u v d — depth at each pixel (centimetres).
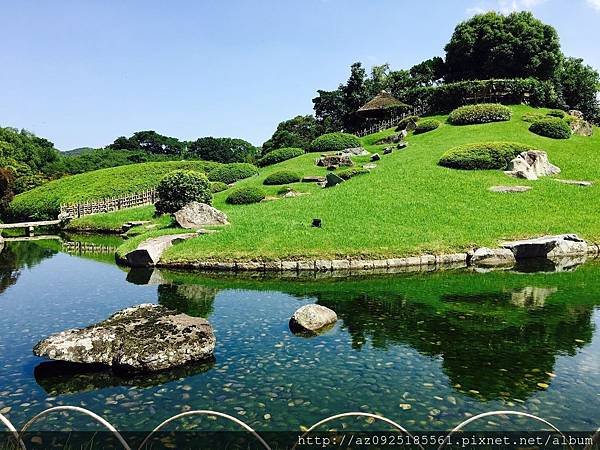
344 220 2245
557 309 1252
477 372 848
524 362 893
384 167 3359
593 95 6400
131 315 1034
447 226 2169
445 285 1560
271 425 673
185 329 958
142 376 848
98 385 815
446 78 6844
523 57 6016
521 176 2877
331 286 1568
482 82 5450
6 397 773
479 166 3047
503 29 6119
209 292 1501
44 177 7156
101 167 8531
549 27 6097
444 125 4769
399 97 6500
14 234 3662
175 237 2139
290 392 776
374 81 7594
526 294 1423
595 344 986
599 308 1258
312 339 1041
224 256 1888
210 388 796
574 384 796
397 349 970
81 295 1484
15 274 1878
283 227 2158
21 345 1023
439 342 1009
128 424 681
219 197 3509
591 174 3100
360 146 4859
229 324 1157
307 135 7688
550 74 6094
